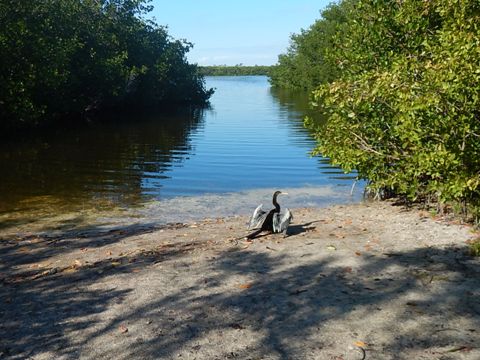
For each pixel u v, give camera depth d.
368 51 12.98
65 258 9.52
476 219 10.12
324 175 19.27
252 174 19.56
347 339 5.74
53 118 44.38
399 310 6.44
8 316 6.71
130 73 53.44
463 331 5.81
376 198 14.34
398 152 11.69
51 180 18.39
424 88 9.20
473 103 8.85
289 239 10.05
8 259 9.65
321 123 38.78
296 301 6.86
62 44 38.75
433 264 8.09
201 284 7.63
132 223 12.70
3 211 14.02
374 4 12.79
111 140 31.33
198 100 75.19
